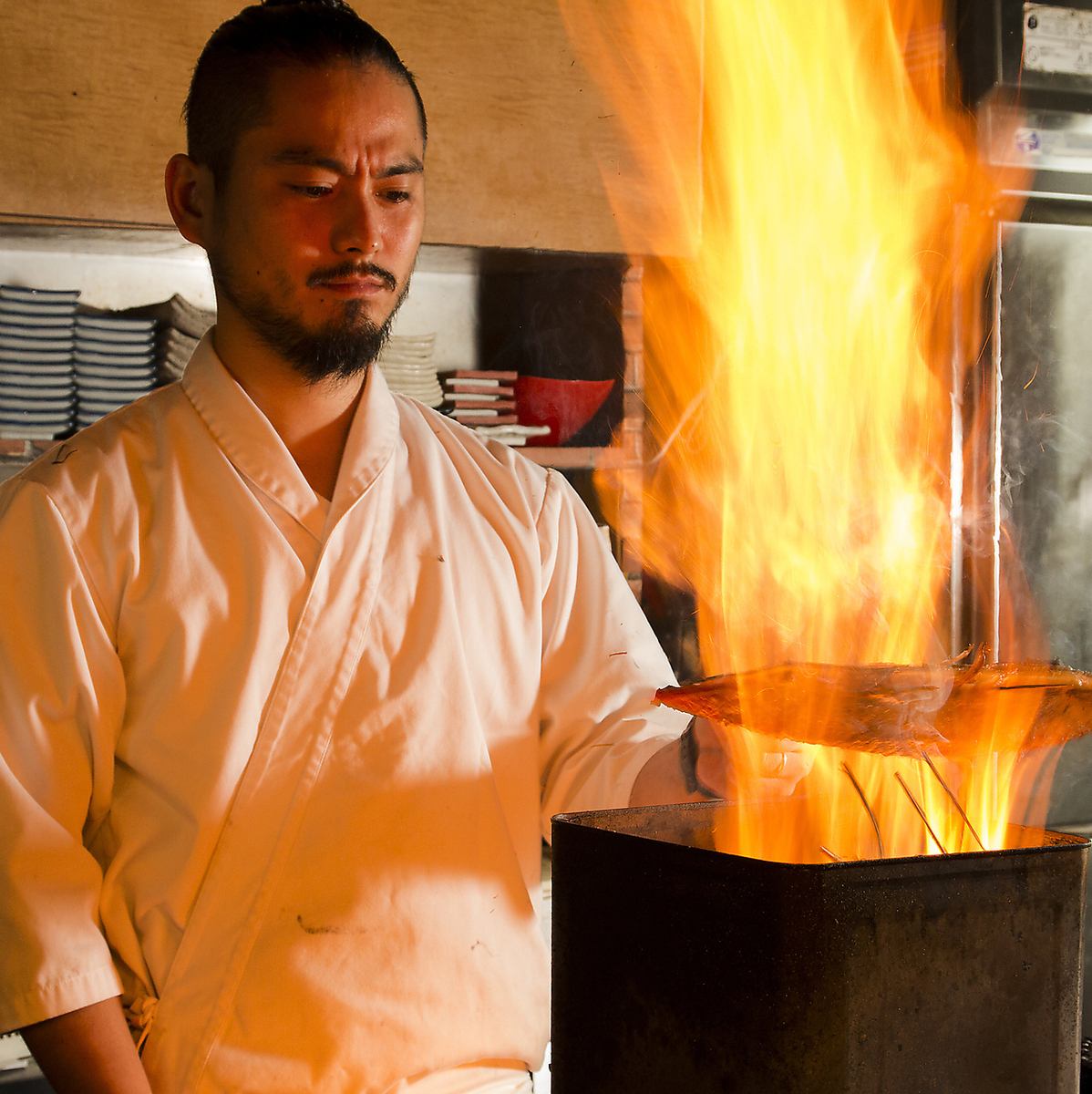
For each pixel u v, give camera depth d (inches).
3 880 37.9
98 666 39.9
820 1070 27.3
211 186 42.1
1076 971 30.2
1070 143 85.9
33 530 40.2
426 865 41.3
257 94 39.9
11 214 68.3
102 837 41.5
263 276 40.5
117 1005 38.8
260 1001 39.2
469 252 81.7
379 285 41.0
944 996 28.5
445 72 76.6
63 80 68.2
